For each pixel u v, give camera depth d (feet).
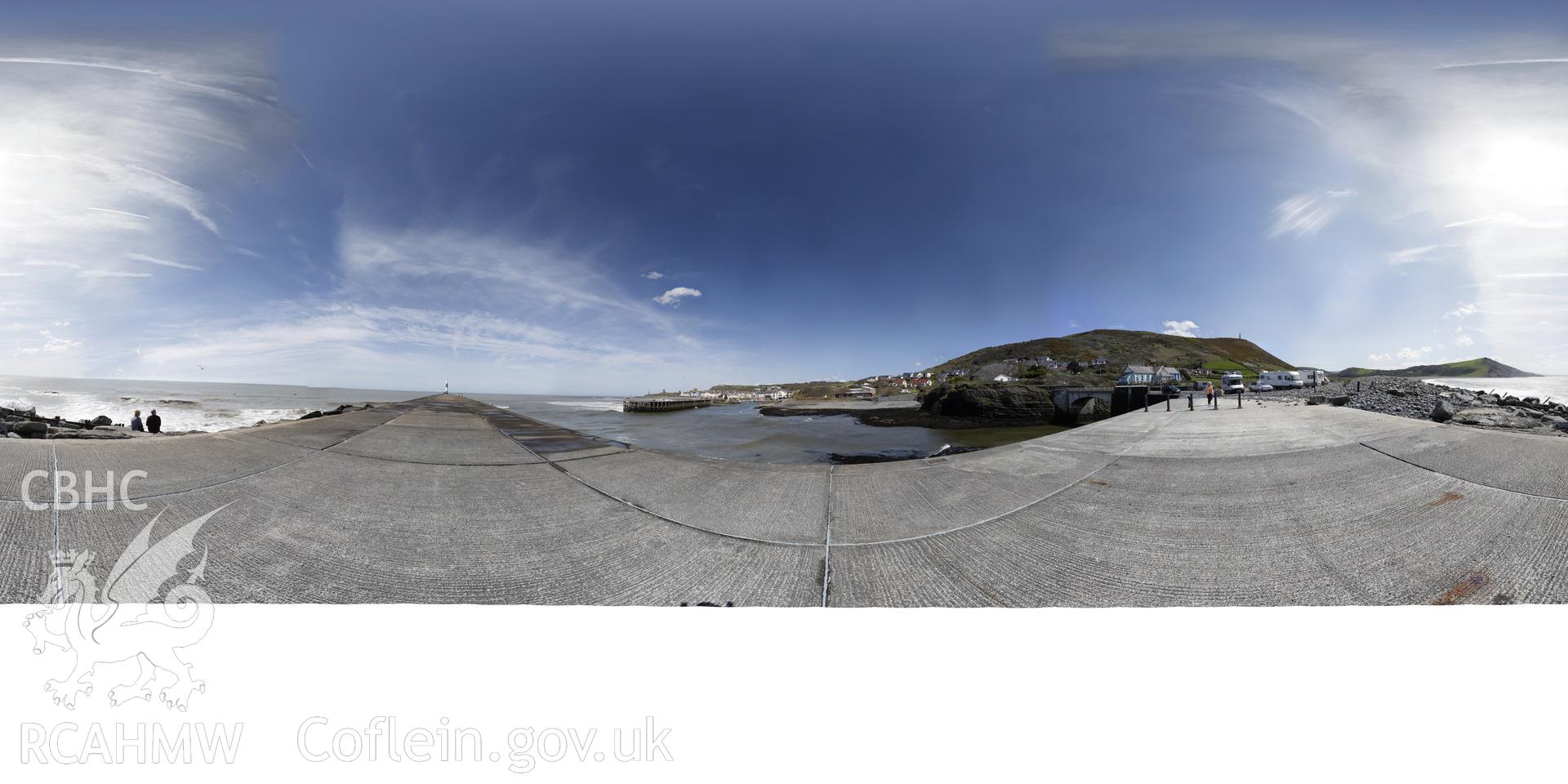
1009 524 14.28
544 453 25.45
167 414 85.15
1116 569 11.44
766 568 11.48
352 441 26.61
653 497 17.03
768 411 173.68
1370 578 10.78
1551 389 100.89
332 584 10.22
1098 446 27.66
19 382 184.65
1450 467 17.99
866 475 20.34
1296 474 18.74
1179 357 285.84
